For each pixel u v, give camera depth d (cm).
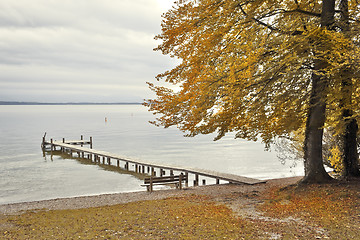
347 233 901
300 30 1284
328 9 1348
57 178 2734
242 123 1424
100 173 3006
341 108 1193
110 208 1438
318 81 1311
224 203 1417
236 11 1322
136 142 5956
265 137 1486
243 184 2016
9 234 1030
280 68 1252
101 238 957
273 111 1370
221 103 1381
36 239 964
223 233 955
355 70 1107
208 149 4856
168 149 4881
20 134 7319
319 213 1103
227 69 1338
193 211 1263
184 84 1363
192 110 1351
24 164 3484
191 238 921
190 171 2452
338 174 1802
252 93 1366
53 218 1255
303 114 1454
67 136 6988
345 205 1150
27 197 2077
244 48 1280
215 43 1316
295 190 1453
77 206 1575
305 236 898
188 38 1364
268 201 1375
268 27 1423
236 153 4372
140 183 2544
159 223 1098
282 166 3306
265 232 949
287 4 1416
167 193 1859
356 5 1362
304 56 1159
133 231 1017
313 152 1482
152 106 1482
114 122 13275
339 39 1075
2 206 1616
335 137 1844
